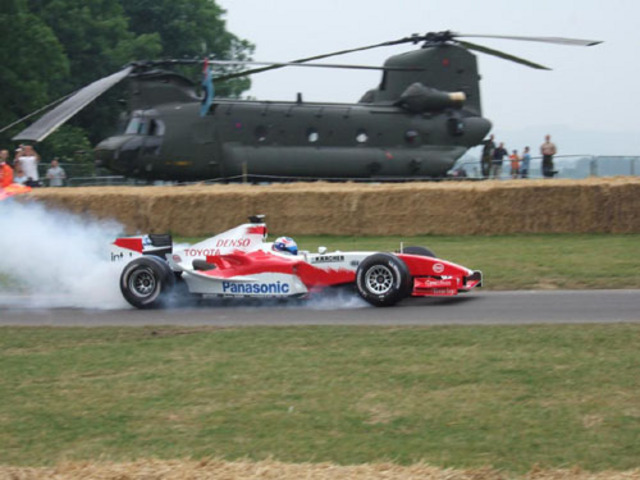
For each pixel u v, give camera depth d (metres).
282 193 58.25
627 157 70.69
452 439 18.30
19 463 17.81
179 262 34.62
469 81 73.56
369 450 17.88
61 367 24.75
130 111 66.44
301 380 22.62
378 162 69.81
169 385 22.62
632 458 17.03
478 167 74.81
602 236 54.50
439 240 54.59
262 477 15.64
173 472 15.99
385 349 25.36
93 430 19.59
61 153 122.19
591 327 27.34
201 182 66.81
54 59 120.81
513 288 37.69
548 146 72.81
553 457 17.16
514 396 20.75
